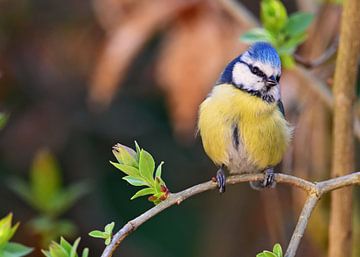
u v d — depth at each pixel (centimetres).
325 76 1043
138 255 1416
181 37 1130
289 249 655
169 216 1448
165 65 1140
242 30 1112
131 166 675
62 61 1381
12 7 1362
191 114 1131
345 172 844
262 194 1235
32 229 1055
